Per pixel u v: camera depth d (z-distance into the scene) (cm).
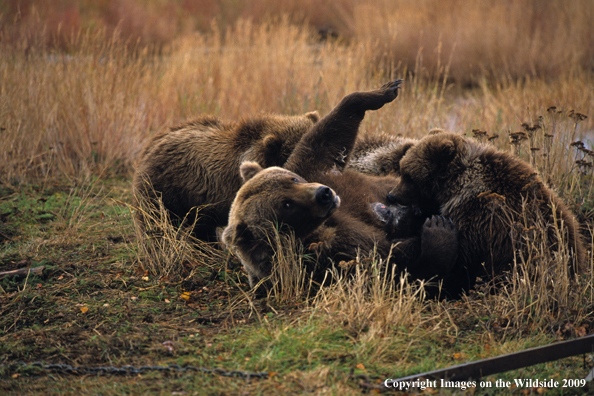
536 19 2702
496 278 875
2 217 1250
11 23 2658
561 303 782
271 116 1105
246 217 829
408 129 1570
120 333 771
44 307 862
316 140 980
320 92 1789
